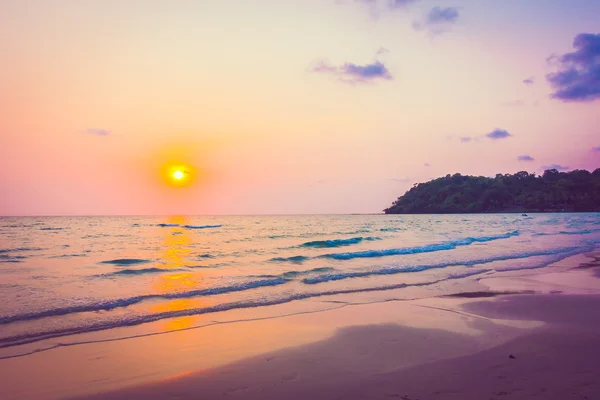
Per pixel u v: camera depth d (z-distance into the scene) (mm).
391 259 18469
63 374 5402
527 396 4496
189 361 5895
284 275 13797
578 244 26781
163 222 84812
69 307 8930
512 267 16047
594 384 4848
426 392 4711
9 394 4793
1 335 6977
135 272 14672
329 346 6586
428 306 9508
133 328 7527
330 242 28109
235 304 9523
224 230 51656
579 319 8297
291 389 4898
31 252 22609
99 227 59406
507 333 7266
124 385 5066
